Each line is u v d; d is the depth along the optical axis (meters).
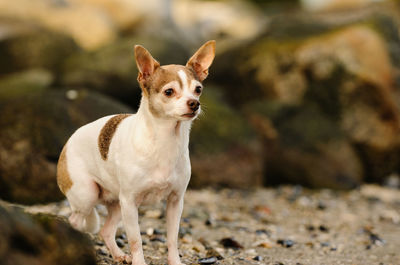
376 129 10.27
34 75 10.86
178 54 10.95
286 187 9.14
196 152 8.39
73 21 15.19
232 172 8.58
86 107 7.47
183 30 18.50
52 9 15.25
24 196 6.61
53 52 11.97
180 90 3.70
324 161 9.49
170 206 3.96
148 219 5.75
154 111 3.68
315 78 10.52
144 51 3.79
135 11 16.75
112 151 3.81
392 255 5.04
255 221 6.47
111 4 16.62
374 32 11.21
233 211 6.98
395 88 10.55
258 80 10.84
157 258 4.30
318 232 6.11
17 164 6.69
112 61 10.28
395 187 10.06
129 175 3.66
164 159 3.69
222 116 9.06
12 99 7.31
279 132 9.66
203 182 8.30
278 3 24.53
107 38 15.50
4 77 11.56
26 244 2.71
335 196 8.64
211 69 11.59
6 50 11.84
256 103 10.25
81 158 4.05
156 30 16.89
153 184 3.71
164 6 17.81
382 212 7.53
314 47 10.62
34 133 6.87
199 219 6.16
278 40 11.40
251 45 11.54
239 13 21.59
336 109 10.38
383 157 10.32
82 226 4.09
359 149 10.35
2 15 14.30
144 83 3.81
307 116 10.02
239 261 4.40
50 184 6.71
